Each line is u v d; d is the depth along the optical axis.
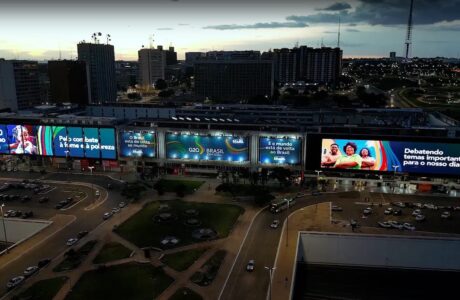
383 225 150.62
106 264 127.12
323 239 143.50
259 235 145.88
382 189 190.62
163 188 187.62
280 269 123.31
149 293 111.56
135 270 123.44
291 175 194.12
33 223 157.88
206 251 134.88
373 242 141.50
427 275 138.25
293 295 119.75
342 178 194.00
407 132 190.12
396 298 125.38
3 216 157.25
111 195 187.88
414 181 187.62
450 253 139.25
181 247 137.75
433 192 186.50
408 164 182.88
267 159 199.38
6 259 130.75
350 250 143.25
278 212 165.50
